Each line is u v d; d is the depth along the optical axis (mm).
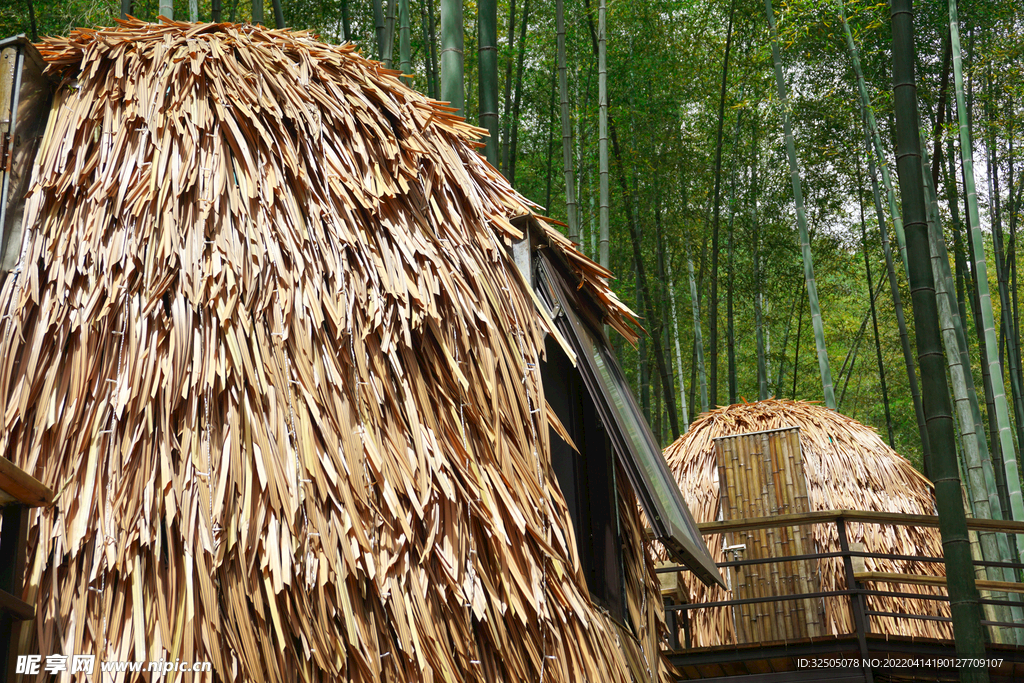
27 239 2424
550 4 9453
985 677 3979
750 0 9422
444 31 4254
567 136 6574
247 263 2342
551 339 3314
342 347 2330
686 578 6668
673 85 9781
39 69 2703
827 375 8000
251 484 2078
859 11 8570
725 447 7035
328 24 8195
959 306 8977
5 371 2227
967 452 6598
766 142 10719
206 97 2639
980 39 8602
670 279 11203
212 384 2154
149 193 2402
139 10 7051
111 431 2115
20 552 1823
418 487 2271
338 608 2049
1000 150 9133
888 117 9750
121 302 2258
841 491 6680
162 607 1953
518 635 2309
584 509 3293
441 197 2855
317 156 2654
